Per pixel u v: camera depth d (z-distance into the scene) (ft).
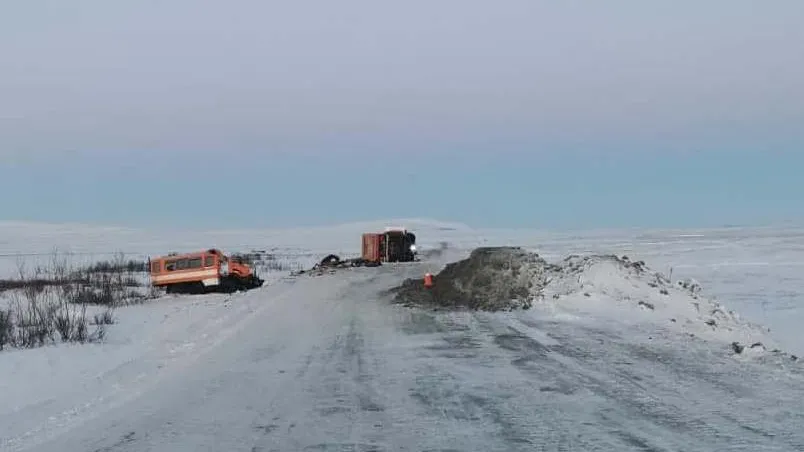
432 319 61.93
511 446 23.97
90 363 44.80
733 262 136.56
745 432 24.73
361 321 62.18
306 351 46.60
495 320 59.26
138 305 88.07
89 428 28.58
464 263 86.28
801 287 92.27
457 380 35.47
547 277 70.85
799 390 31.27
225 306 79.25
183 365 42.91
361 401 31.60
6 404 33.71
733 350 42.11
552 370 37.22
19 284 114.01
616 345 44.68
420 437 25.53
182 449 24.98
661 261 142.61
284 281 119.75
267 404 31.55
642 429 25.43
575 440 24.41
